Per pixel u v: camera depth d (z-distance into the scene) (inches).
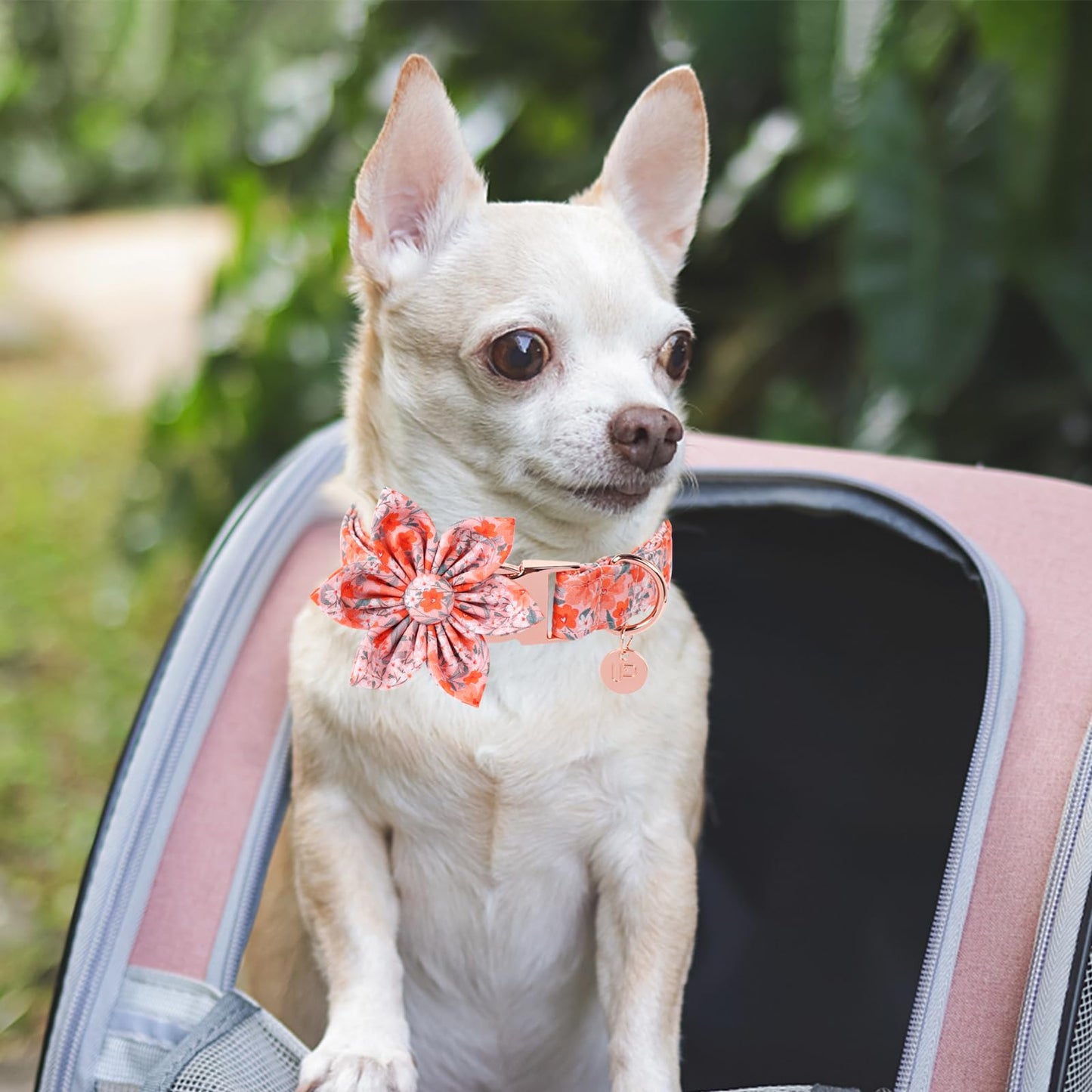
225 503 59.7
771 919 30.3
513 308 25.5
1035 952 23.4
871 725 29.7
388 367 26.5
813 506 27.9
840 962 29.4
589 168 55.0
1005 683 25.2
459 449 26.1
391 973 26.2
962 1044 23.8
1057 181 45.4
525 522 26.3
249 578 28.9
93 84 170.7
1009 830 24.6
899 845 29.1
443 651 24.7
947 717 28.7
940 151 44.8
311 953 28.5
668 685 26.3
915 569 28.6
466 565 24.7
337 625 26.6
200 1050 24.4
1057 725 25.1
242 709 28.1
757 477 28.3
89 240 157.6
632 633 25.8
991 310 43.6
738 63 50.3
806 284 54.6
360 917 26.3
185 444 61.5
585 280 25.7
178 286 133.3
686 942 26.3
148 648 62.0
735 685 31.1
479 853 26.5
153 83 142.6
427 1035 28.6
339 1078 24.5
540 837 26.4
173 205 174.1
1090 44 43.2
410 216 26.7
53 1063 25.6
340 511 29.8
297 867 27.0
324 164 64.2
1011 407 47.6
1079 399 46.9
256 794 27.4
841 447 49.4
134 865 26.5
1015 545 27.4
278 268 59.0
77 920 26.2
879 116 43.8
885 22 42.8
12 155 171.6
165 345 115.4
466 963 27.6
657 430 24.8
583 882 27.3
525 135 57.0
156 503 65.8
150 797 26.9
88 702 56.8
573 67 57.7
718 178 52.8
